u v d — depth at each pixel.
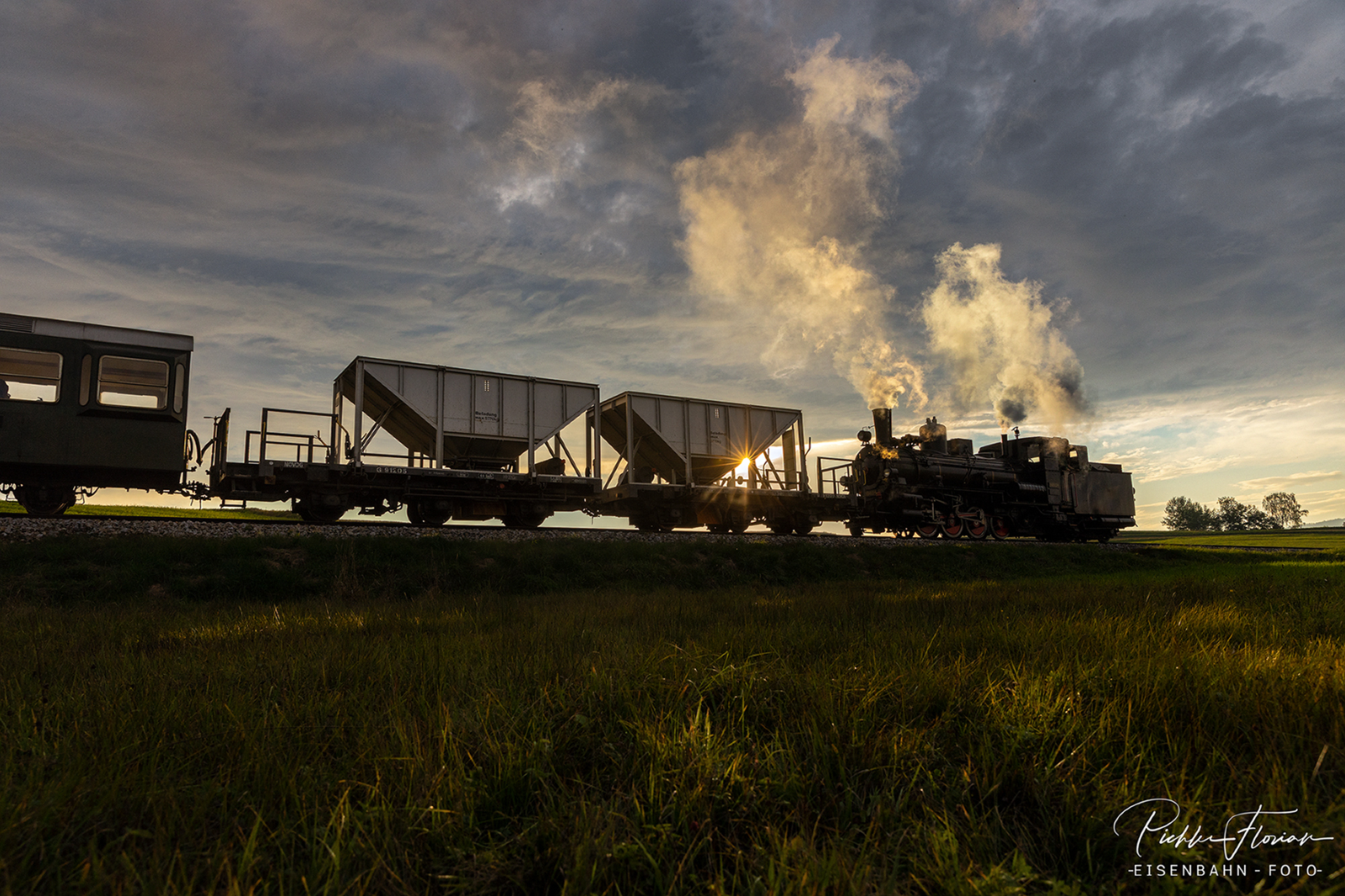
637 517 21.56
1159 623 6.37
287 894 2.07
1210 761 2.70
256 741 3.04
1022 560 20.84
